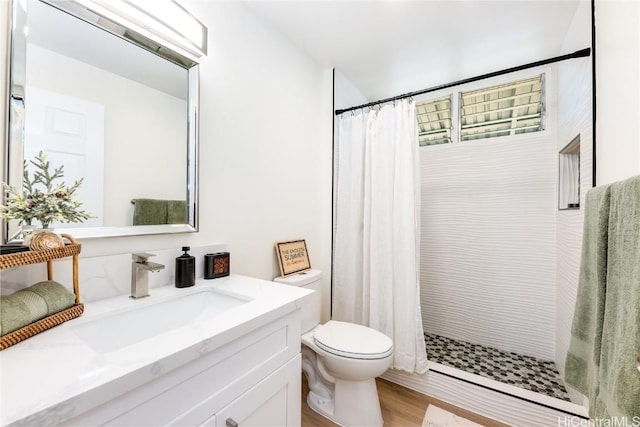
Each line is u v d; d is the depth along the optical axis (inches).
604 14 46.4
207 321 30.5
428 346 87.0
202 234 51.6
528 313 81.6
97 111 38.1
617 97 41.8
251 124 61.8
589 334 36.3
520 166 83.1
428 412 61.5
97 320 32.5
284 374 37.7
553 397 59.4
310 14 63.4
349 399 56.7
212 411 27.6
